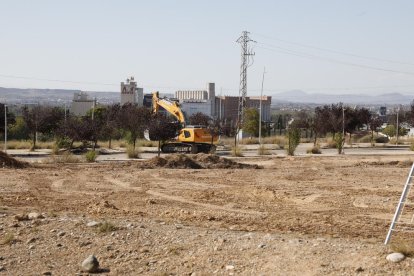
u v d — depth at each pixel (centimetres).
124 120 4484
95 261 946
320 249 959
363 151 4850
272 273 873
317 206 1755
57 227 1195
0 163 2875
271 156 4078
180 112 4516
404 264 852
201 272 906
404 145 5819
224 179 2508
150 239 1105
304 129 7275
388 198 1897
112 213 1516
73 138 4253
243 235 1135
